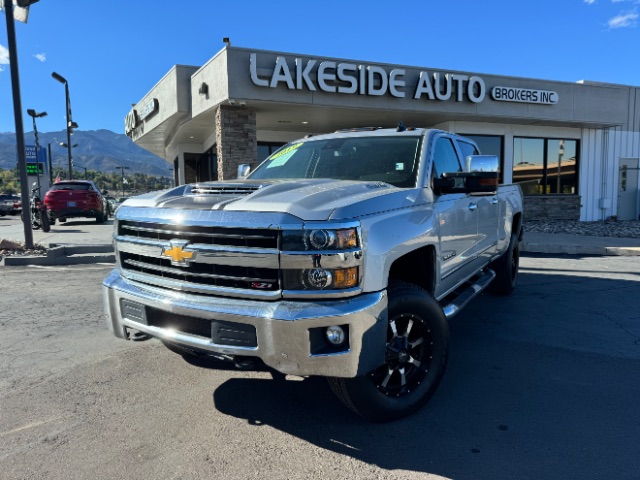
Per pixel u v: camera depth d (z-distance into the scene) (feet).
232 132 42.06
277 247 8.71
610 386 12.20
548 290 22.63
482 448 9.37
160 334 10.02
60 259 30.94
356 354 8.77
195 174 70.13
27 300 20.99
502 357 14.20
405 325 10.46
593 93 53.42
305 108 42.75
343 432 10.00
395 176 12.51
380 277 9.27
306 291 8.66
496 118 50.03
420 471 8.66
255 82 38.60
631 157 61.52
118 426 10.26
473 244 15.26
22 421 10.48
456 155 15.87
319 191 9.75
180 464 8.88
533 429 10.08
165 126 55.16
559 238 40.34
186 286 9.70
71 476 8.52
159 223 10.11
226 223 9.11
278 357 8.66
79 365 13.56
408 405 10.38
